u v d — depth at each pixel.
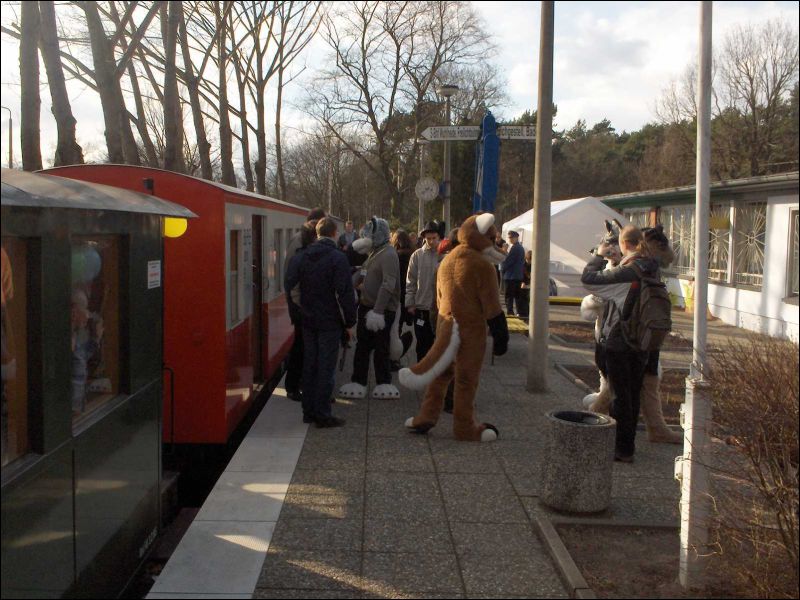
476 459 6.41
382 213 58.91
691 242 20.31
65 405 3.38
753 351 3.87
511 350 12.32
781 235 15.51
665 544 4.66
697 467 4.00
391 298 8.55
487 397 8.84
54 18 7.78
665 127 45.66
